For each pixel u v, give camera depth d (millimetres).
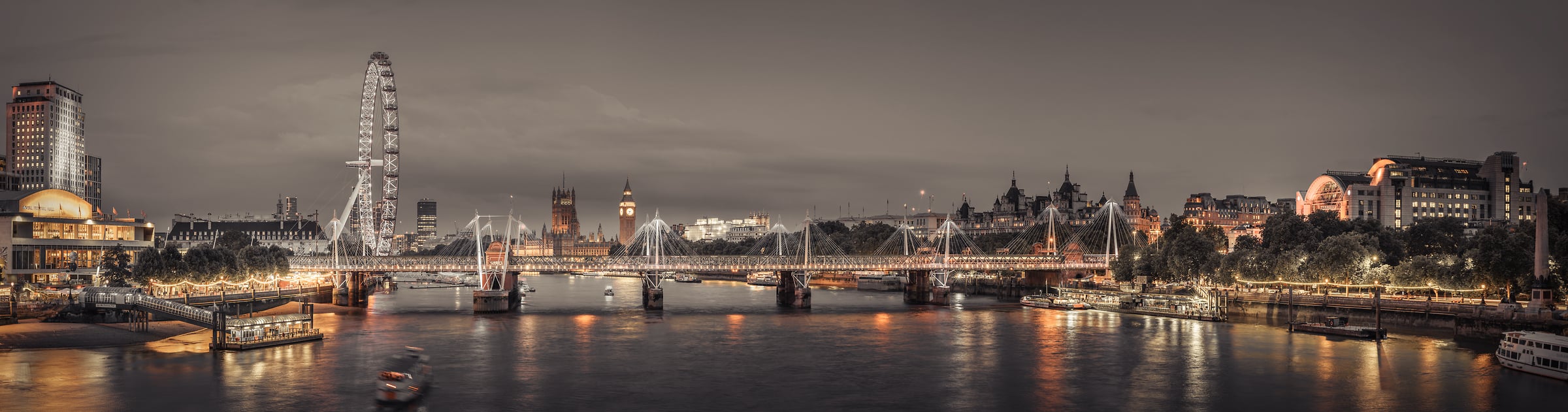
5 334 164250
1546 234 167750
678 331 194500
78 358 148500
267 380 134250
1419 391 128375
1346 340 173500
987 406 123625
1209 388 133000
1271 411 119750
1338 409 120000
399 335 184250
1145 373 143750
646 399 127000
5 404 118250
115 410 116312
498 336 183500
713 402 125500
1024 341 178375
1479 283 182875
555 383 136375
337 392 127250
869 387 135250
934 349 169375
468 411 119438
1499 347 149625
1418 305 183750
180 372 138875
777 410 121625
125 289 181125
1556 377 133250
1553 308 165250
